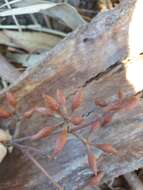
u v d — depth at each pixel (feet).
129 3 0.44
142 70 0.45
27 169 0.47
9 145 0.42
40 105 0.47
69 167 0.47
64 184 0.47
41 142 0.46
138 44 0.44
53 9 0.57
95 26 0.45
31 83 0.46
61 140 0.36
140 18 0.44
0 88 0.56
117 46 0.44
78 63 0.45
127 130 0.46
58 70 0.46
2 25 0.58
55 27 0.60
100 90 0.46
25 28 0.58
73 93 0.46
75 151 0.46
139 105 0.45
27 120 0.46
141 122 0.46
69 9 0.57
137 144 0.46
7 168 0.47
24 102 0.47
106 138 0.46
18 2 0.57
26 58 0.58
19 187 0.47
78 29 0.45
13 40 0.57
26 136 0.46
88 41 0.45
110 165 0.47
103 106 0.41
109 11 0.45
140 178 0.53
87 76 0.46
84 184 0.47
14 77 0.53
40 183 0.47
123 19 0.44
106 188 0.54
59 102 0.37
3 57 0.54
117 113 0.45
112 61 0.45
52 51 0.46
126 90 0.45
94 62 0.45
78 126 0.39
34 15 0.60
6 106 0.47
